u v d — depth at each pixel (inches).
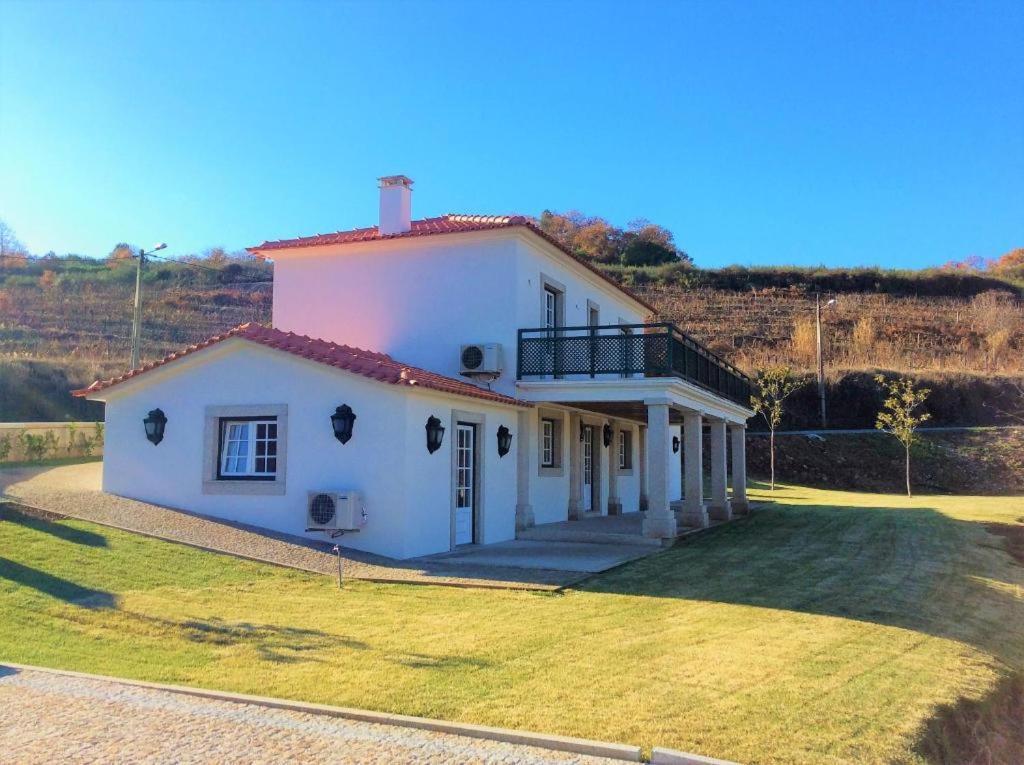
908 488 1187.3
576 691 245.1
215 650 297.6
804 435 1512.1
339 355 536.7
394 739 208.8
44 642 306.2
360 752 199.0
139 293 1120.2
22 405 1378.0
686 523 692.1
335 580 420.8
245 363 541.0
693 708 230.7
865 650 305.6
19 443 773.3
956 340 2103.8
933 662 298.2
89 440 868.6
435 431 522.0
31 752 198.1
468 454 580.1
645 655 286.2
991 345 2000.5
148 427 557.9
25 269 2746.1
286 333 571.8
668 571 470.6
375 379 493.7
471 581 418.3
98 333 1950.1
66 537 444.1
